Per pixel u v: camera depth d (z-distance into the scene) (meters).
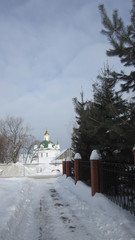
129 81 8.09
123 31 7.11
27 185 15.10
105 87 8.67
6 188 12.48
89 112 9.38
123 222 6.09
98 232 5.79
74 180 14.14
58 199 10.55
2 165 40.72
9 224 5.86
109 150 10.30
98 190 9.02
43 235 5.78
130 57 7.31
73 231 6.00
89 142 13.42
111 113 7.49
